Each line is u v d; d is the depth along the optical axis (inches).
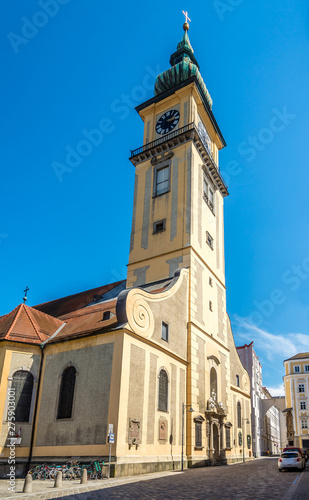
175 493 568.4
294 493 549.3
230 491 581.9
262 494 546.6
